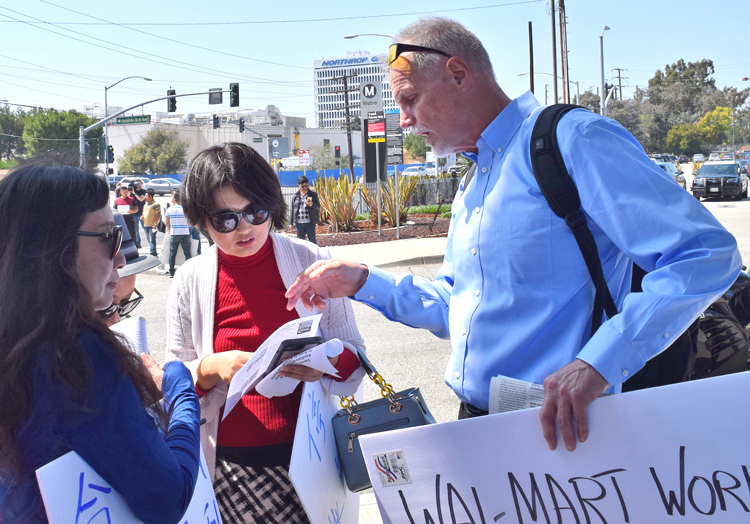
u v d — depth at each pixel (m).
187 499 1.13
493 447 1.33
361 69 169.62
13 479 0.99
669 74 108.88
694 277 1.24
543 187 1.44
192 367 1.81
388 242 15.24
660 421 1.23
